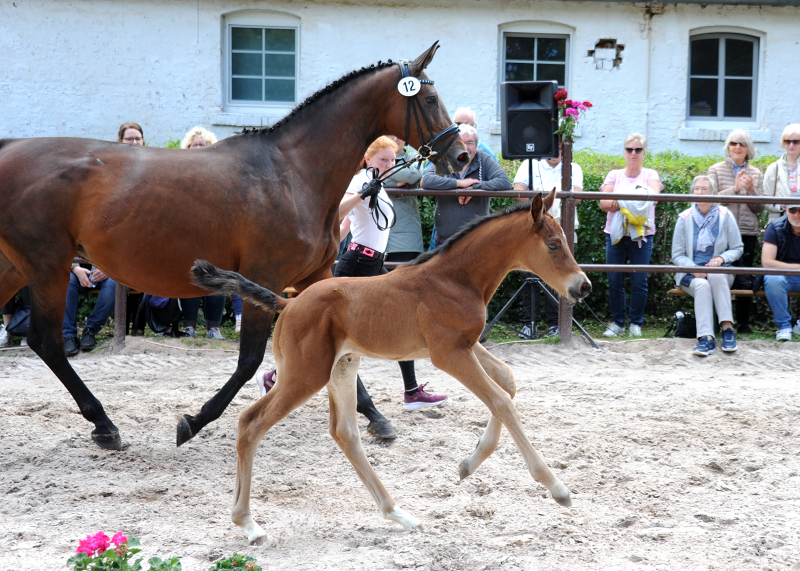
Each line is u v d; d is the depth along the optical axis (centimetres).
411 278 351
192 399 560
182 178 441
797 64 1150
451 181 693
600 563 310
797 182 770
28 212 436
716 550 322
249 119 1106
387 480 413
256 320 448
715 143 1147
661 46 1136
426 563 307
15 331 713
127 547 267
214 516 362
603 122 1143
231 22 1107
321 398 565
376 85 477
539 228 353
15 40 1067
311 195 467
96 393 576
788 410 530
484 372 342
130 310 776
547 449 453
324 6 1101
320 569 302
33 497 381
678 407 540
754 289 763
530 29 1131
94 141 457
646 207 742
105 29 1078
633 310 775
